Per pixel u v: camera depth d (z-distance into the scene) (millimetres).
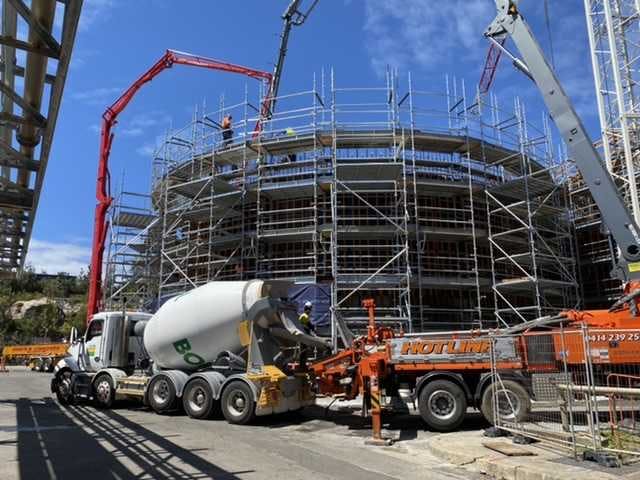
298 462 9109
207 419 14492
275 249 29797
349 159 29000
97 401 16766
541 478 7523
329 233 27969
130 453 9641
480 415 14844
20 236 10969
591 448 8656
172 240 33688
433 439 10742
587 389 9203
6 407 16750
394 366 12992
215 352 15586
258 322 14570
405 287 26672
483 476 8266
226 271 30234
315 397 15328
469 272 27453
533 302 30781
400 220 27984
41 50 4922
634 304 12172
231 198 29656
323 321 24844
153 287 36562
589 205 33969
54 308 68500
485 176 29750
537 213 30219
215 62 40031
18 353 43781
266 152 31359
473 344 12672
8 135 7051
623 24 27391
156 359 16328
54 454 9508
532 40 14094
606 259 32156
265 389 13648
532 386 11930
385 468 8781
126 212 37438
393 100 29312
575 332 10719
